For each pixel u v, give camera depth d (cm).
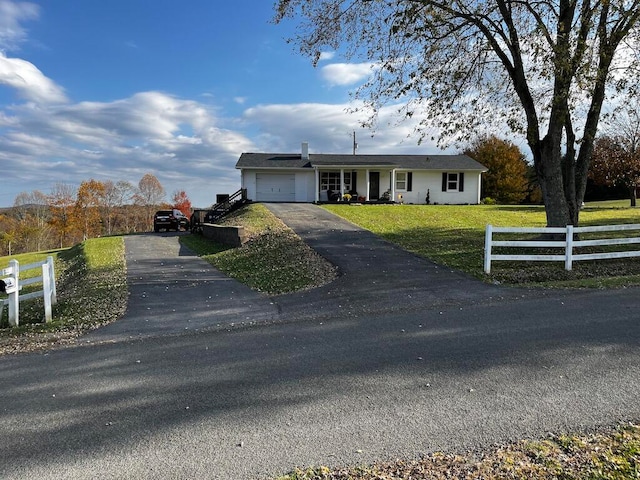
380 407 382
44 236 5619
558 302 744
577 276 991
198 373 486
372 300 825
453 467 287
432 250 1348
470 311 712
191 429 357
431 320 667
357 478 280
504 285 915
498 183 4341
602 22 1111
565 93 1102
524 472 278
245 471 295
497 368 460
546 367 457
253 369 490
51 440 347
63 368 527
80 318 794
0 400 434
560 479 269
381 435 334
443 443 319
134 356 561
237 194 2892
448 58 1330
